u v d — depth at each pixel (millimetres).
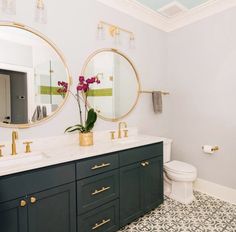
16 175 1146
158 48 2818
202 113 2559
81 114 1992
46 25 1731
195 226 1826
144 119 2656
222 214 2025
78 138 1944
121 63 2365
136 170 1880
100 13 2123
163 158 2314
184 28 2709
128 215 1804
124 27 2363
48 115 1761
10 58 1575
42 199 1252
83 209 1464
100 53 2150
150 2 2262
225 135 2332
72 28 1899
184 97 2760
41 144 1701
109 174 1637
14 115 1588
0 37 1526
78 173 1435
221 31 2324
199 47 2551
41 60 1723
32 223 1206
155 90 2795
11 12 1514
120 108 2369
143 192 1950
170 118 2969
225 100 2318
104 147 1715
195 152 2650
